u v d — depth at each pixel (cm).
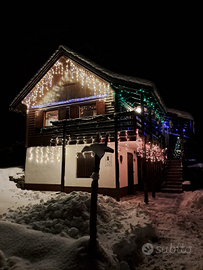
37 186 1215
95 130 1123
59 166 1177
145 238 539
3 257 373
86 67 1139
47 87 1320
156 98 1054
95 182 408
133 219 594
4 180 1236
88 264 351
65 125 1089
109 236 483
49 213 554
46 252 396
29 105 1370
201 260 445
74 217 512
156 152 1318
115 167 947
